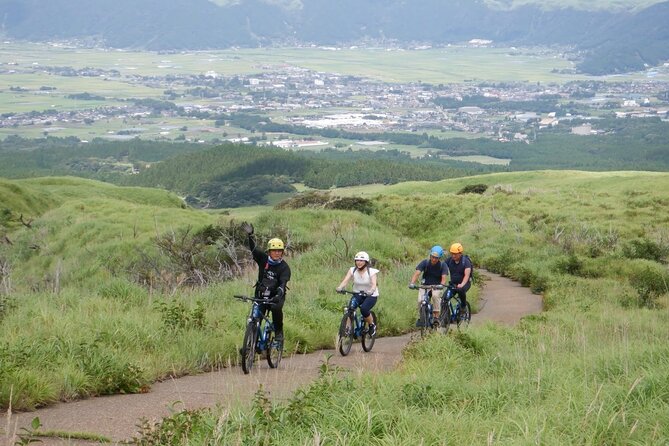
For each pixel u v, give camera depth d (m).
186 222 46.69
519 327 19.28
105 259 36.50
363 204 62.72
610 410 8.00
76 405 10.54
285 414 8.05
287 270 13.42
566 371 10.83
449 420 7.99
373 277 15.92
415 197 64.44
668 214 50.19
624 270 33.91
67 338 12.73
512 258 39.50
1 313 15.06
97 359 11.80
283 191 193.12
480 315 24.52
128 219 47.25
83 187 85.88
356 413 7.79
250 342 12.88
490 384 10.23
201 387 11.84
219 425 7.25
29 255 41.66
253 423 7.70
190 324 15.47
